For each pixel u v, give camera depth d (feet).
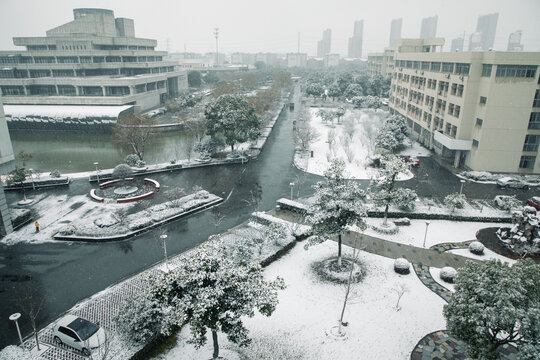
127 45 390.63
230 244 96.94
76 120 266.16
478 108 169.07
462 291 57.26
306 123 248.11
